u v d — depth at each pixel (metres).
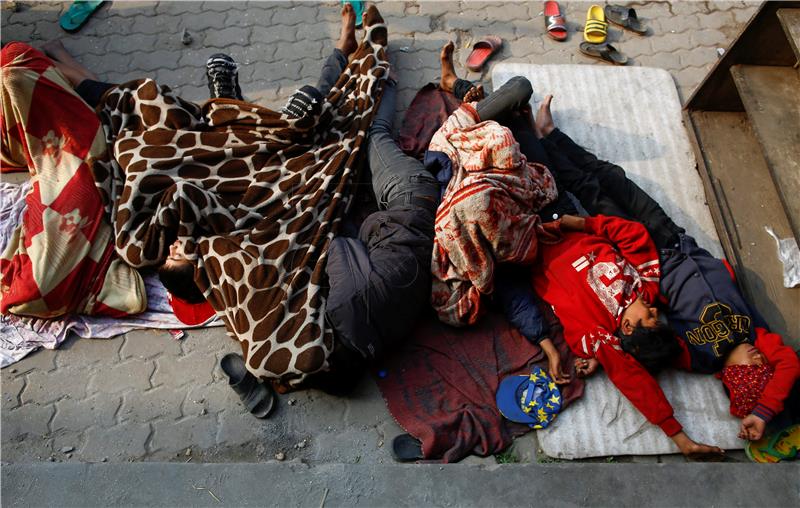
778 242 3.38
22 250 3.20
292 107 3.37
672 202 3.57
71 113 3.47
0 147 3.55
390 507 2.55
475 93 3.68
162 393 3.06
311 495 2.57
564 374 3.01
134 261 3.20
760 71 3.50
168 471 2.62
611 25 4.26
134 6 4.38
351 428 2.95
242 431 2.95
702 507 2.53
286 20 4.33
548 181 3.36
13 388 3.08
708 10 4.33
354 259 3.00
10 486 2.59
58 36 4.28
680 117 3.87
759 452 2.83
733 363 2.94
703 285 3.06
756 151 3.68
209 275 3.09
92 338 3.21
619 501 2.54
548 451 2.86
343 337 2.90
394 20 4.29
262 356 2.89
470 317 3.11
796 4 3.19
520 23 4.27
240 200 3.37
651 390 2.87
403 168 3.32
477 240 2.95
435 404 2.96
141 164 3.33
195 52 4.19
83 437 2.96
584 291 3.08
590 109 3.88
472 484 2.59
